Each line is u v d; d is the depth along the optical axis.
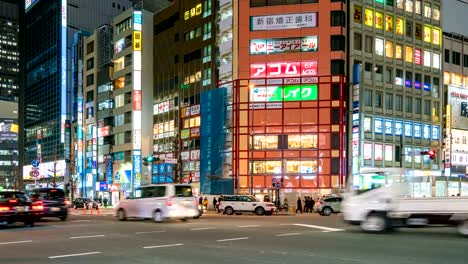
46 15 142.12
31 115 148.00
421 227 21.23
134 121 85.81
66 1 132.75
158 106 85.12
